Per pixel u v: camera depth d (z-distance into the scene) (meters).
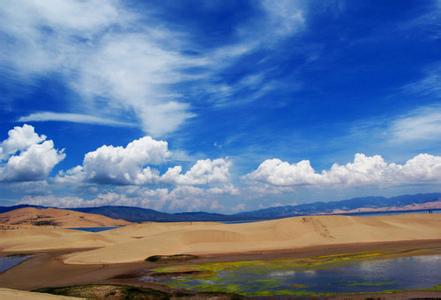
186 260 76.88
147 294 43.78
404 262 62.50
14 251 115.69
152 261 75.69
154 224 190.00
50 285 54.47
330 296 41.03
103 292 44.72
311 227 116.94
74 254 90.50
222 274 57.31
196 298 42.16
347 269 57.56
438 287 42.84
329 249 87.38
